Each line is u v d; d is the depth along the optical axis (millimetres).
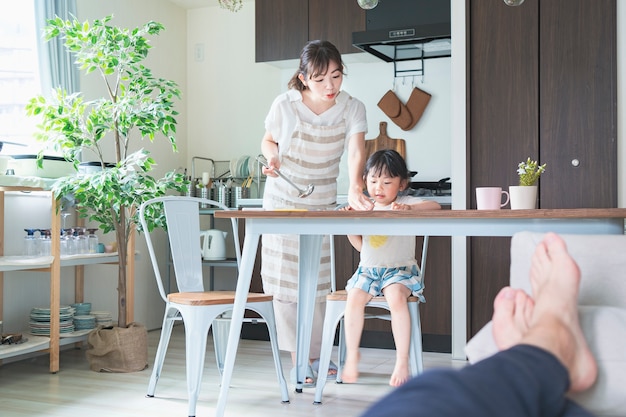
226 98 5449
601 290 1315
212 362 3939
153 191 3631
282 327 3250
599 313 1218
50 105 3508
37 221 4043
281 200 3146
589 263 1339
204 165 5484
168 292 5250
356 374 2605
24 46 4023
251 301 2801
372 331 4414
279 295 3217
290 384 3338
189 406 2709
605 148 3732
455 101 3973
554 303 1143
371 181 2844
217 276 5371
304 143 3086
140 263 5031
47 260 3510
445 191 4488
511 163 3885
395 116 4852
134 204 3717
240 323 2426
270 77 5309
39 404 2938
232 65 5434
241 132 5398
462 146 3955
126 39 3617
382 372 3643
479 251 3943
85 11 4496
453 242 3977
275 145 3117
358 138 3125
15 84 3986
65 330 3760
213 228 5328
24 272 3938
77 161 3650
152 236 5160
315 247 3078
